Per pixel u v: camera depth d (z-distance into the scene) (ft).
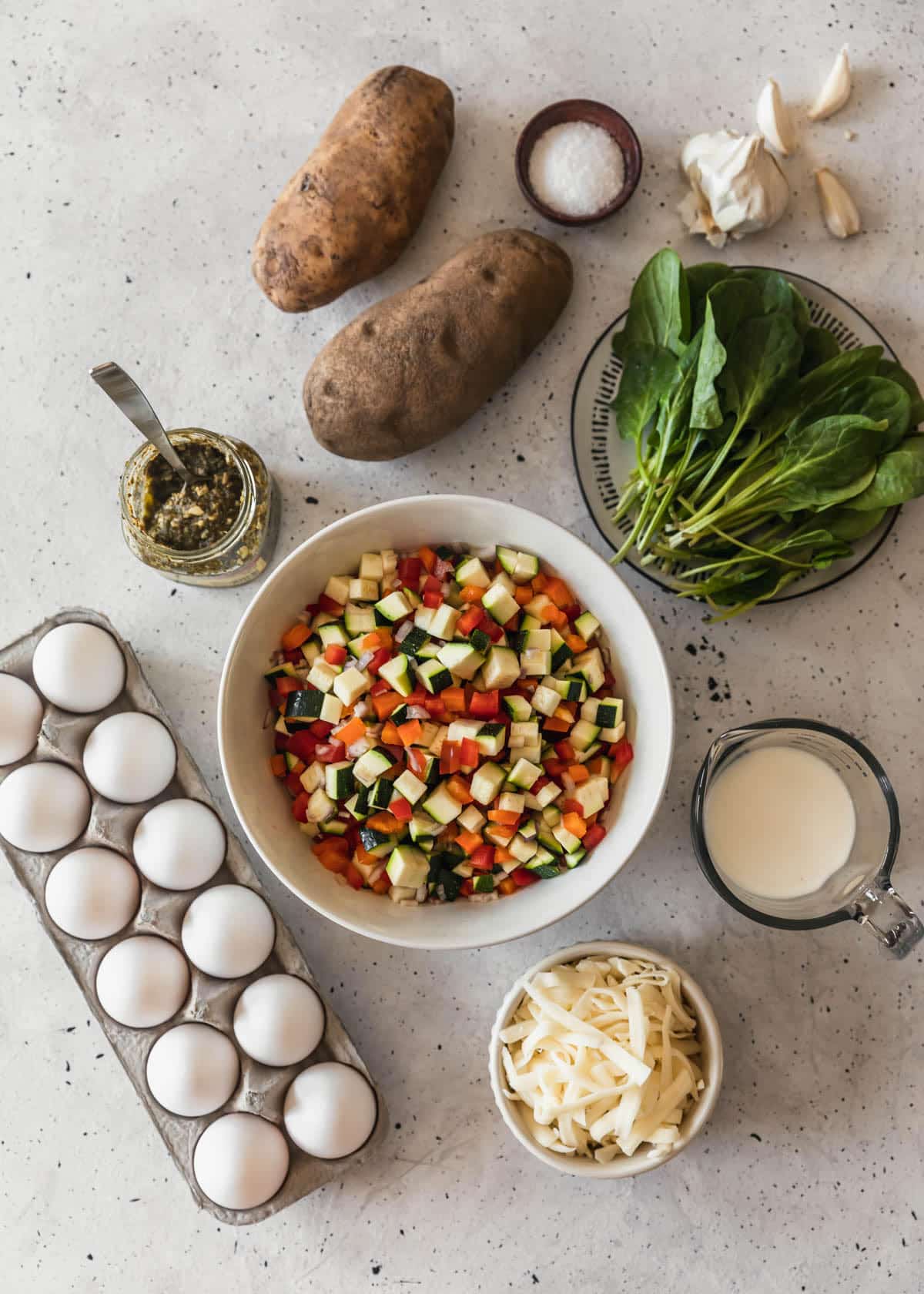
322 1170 2.40
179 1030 2.35
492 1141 2.49
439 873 2.33
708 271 2.37
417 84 2.36
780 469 2.30
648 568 2.46
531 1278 2.48
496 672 2.25
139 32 2.55
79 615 2.43
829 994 2.48
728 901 2.31
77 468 2.55
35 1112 2.51
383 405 2.34
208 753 2.52
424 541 2.37
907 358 2.50
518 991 2.32
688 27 2.52
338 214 2.33
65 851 2.43
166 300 2.54
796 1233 2.47
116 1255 2.50
